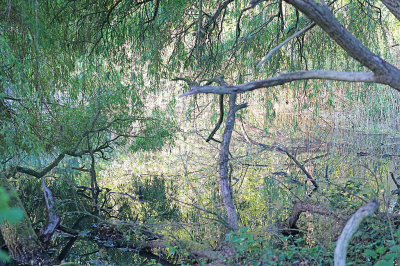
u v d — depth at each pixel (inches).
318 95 406.6
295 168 358.6
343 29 111.7
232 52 323.9
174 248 170.1
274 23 319.0
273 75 326.3
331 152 390.6
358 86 380.8
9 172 261.1
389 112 408.8
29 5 227.0
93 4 279.3
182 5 277.9
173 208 267.0
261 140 478.9
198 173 366.9
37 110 272.1
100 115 329.4
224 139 208.7
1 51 226.4
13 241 178.7
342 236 96.0
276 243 179.5
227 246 172.2
